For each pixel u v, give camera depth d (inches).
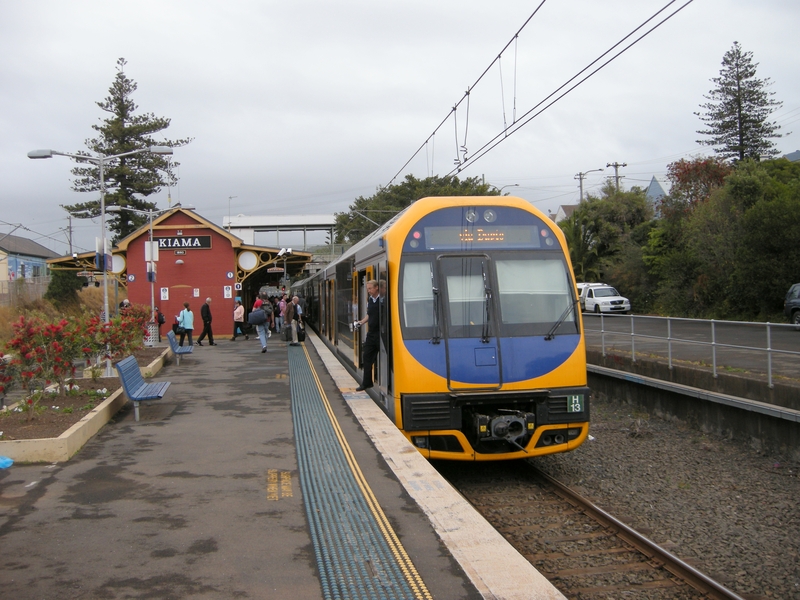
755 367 461.4
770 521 281.9
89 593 165.9
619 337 641.0
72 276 1583.4
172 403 442.3
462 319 320.2
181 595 165.0
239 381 545.6
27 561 185.8
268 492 247.8
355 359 513.3
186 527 212.1
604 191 2165.4
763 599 214.2
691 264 1301.7
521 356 318.3
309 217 2630.4
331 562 184.4
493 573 176.4
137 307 727.1
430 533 205.6
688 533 272.5
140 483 260.1
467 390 311.9
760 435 386.0
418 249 329.1
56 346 381.7
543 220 341.7
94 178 1755.7
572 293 333.4
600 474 362.6
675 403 477.7
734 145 1803.6
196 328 1095.0
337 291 697.0
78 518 220.4
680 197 1562.5
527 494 320.2
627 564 236.5
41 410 350.6
